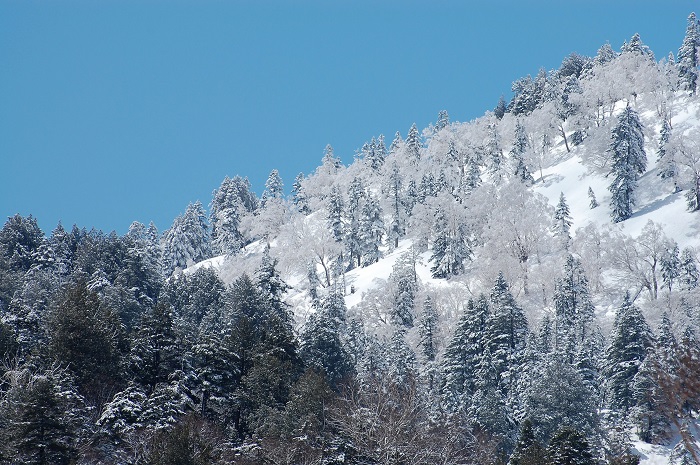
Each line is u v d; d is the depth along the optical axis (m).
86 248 105.69
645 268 106.00
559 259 111.62
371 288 121.00
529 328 87.06
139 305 78.62
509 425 60.69
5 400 42.41
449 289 106.31
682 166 126.31
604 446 60.22
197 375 53.56
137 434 42.59
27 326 60.34
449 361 73.38
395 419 42.97
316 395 48.19
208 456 38.97
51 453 39.66
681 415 18.88
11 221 116.00
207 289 89.06
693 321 84.81
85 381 50.16
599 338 84.12
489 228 127.75
